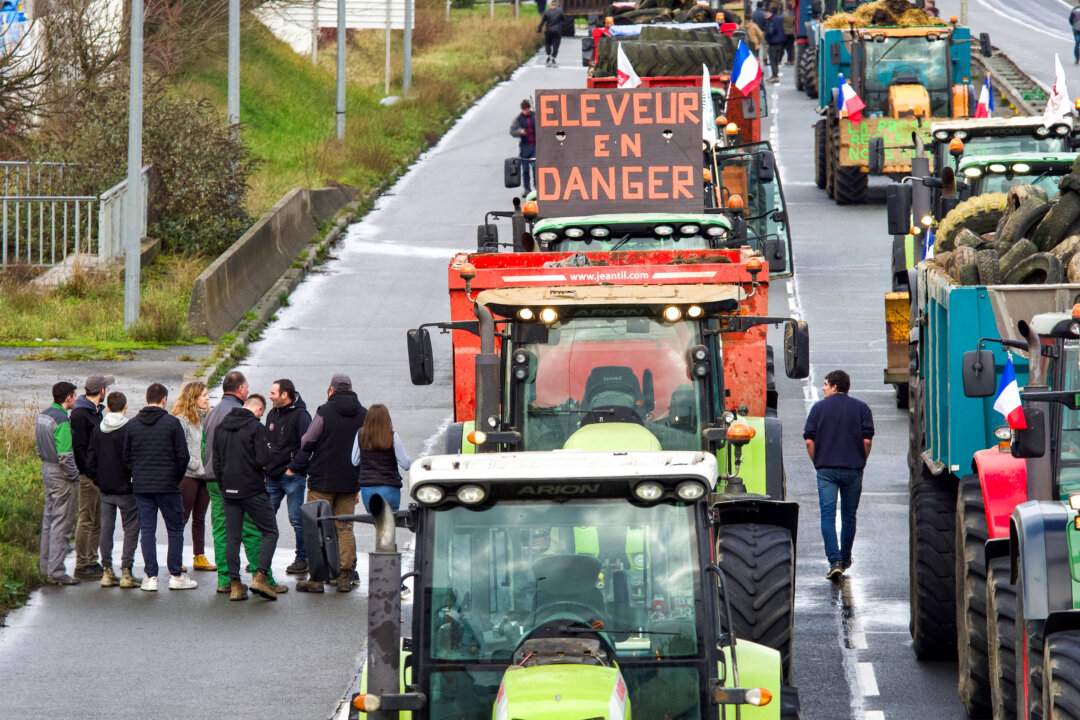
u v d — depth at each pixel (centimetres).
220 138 9062
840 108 9944
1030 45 17862
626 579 2220
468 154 12988
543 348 3247
